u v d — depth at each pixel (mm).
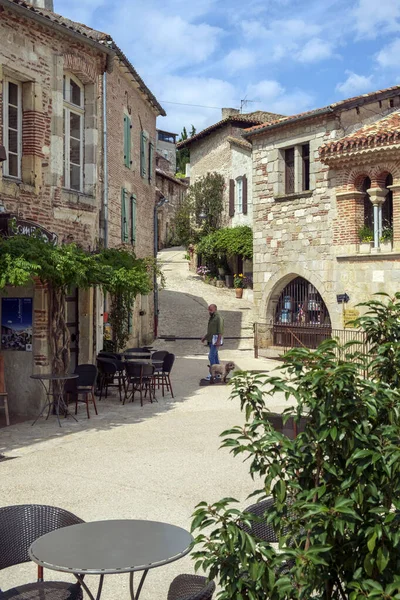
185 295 31531
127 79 18844
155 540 3863
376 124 18875
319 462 3133
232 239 31719
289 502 3635
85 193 14555
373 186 18125
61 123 13234
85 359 13875
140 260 14953
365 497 3010
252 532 4395
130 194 19531
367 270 18469
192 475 7992
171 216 50688
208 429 10609
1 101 11805
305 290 21000
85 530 4059
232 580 3074
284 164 21250
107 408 12609
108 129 16781
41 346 11906
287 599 3045
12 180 12039
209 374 16422
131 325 19812
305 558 2859
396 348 3453
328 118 19422
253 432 3311
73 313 13844
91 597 3842
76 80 14305
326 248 19531
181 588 4102
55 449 9352
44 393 11922
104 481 7738
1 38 11641
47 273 10578
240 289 31516
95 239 14766
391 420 3064
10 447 9484
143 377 13023
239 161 33312
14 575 5285
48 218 12875
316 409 3066
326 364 3117
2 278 9906
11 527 4410
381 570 2834
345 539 3082
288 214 20797
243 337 24266
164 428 10727
